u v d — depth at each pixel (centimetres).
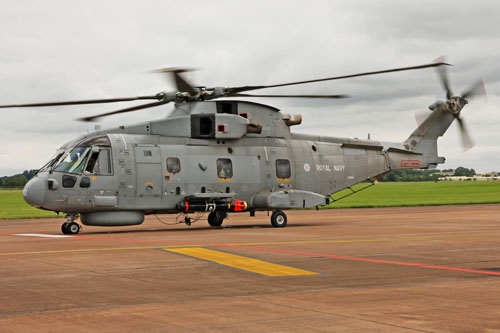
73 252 1630
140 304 905
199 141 2628
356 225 2816
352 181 3052
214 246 1778
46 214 4588
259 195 2706
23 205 6775
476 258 1469
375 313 830
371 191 11394
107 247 1767
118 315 827
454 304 891
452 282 1099
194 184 2573
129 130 2519
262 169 2744
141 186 2461
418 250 1653
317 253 1582
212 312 843
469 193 9719
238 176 2677
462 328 742
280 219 2733
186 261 1422
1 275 1212
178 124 2586
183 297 962
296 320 789
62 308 878
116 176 2412
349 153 3055
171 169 2527
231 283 1102
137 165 2458
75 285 1086
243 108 2730
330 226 2752
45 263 1396
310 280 1131
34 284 1099
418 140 3284
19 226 3075
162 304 905
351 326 754
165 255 1545
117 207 2420
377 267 1307
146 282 1116
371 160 3117
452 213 3947
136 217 2486
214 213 2833
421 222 3012
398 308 862
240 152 2705
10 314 838
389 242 1895
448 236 2120
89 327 757
